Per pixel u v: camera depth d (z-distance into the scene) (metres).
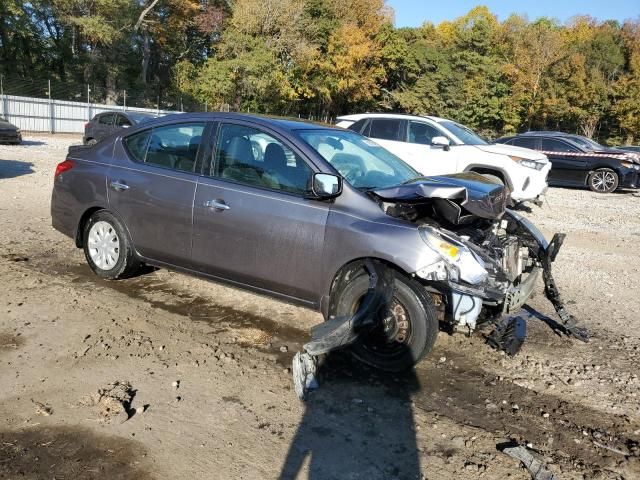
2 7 36.25
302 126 4.84
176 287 5.57
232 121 4.82
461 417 3.60
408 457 3.13
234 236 4.57
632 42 61.94
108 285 5.48
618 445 3.40
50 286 5.33
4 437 3.06
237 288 4.75
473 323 3.88
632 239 10.05
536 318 5.48
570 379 4.21
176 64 48.66
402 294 3.91
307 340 4.57
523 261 5.06
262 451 3.10
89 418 3.28
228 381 3.83
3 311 4.68
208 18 47.88
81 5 39.50
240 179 4.66
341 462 3.04
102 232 5.50
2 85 33.09
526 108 56.97
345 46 49.34
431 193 4.04
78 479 2.78
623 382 4.21
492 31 61.41
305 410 3.54
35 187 10.85
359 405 3.65
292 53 43.59
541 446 3.34
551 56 55.47
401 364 3.98
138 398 3.54
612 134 57.56
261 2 41.47
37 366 3.84
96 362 3.95
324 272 4.21
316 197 4.18
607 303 6.10
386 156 5.25
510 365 4.39
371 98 54.34
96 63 42.22
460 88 57.12
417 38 62.00
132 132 5.43
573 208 13.70
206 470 2.91
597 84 54.59
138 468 2.89
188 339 4.43
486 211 4.16
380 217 4.08
